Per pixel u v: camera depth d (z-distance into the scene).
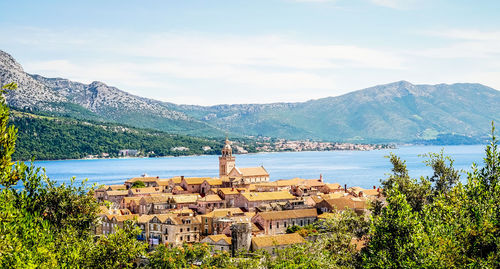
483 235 55.19
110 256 63.66
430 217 62.34
